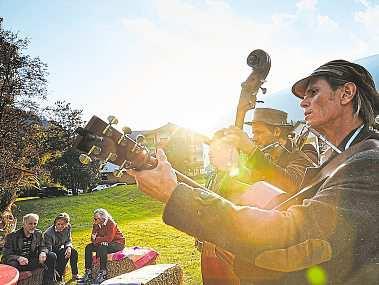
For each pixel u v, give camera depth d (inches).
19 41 1187.9
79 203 1299.2
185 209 46.8
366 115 57.6
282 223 44.4
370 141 52.4
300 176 100.3
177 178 54.9
